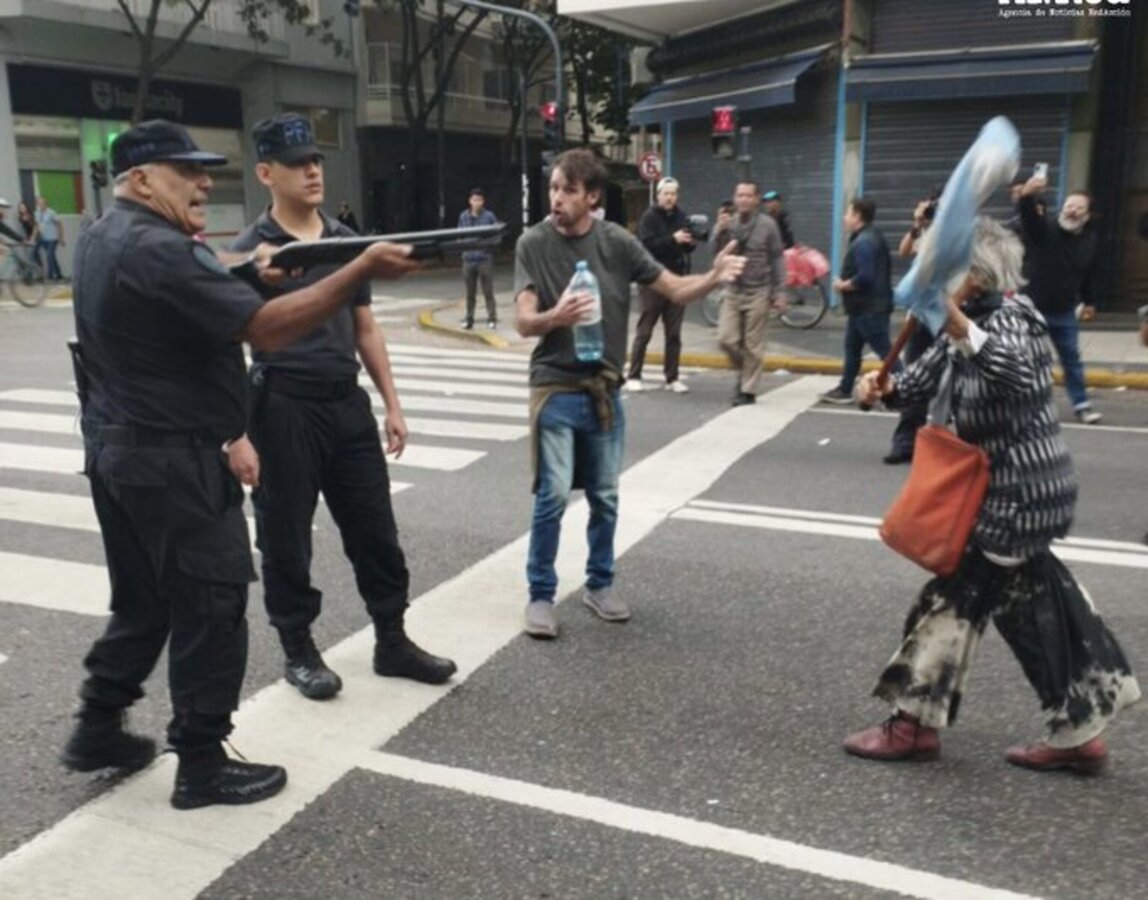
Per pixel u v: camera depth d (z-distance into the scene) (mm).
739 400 10047
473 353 14312
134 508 3135
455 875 3010
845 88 15891
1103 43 14953
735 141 16484
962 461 3305
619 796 3408
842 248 16750
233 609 3234
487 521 6398
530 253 4445
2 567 5602
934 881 2953
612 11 18625
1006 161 2990
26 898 2902
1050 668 3391
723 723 3896
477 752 3689
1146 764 3561
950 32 15531
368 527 4098
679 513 6504
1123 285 15477
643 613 4957
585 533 6125
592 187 4367
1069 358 9156
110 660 3438
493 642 4621
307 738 3779
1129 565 5492
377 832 3217
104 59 27172
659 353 13344
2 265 21562
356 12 26766
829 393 10102
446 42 39688
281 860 3080
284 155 3756
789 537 6027
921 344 8359
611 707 4027
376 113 35781
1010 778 3488
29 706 4059
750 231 9734
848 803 3354
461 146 42219
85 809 3336
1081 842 3131
